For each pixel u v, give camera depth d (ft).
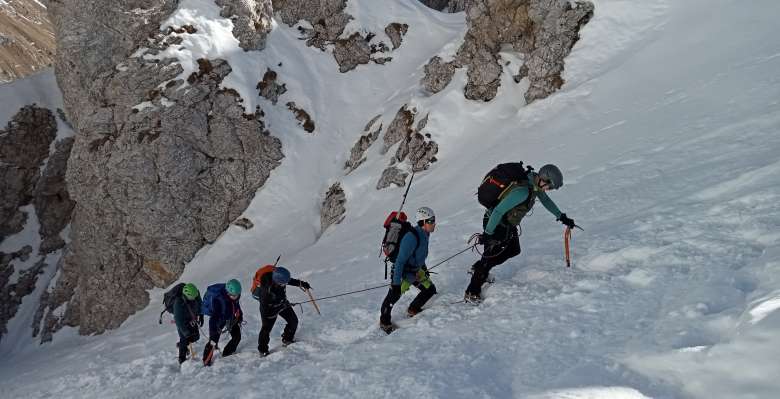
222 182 74.69
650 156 29.55
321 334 24.84
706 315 11.48
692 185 22.26
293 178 75.66
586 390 10.57
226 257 72.59
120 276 74.74
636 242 18.34
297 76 82.64
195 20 77.92
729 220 16.84
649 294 14.28
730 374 8.97
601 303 14.89
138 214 72.74
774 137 23.47
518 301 17.61
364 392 14.21
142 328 58.85
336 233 62.03
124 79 73.77
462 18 88.58
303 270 48.57
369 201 62.95
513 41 60.39
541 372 12.19
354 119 81.20
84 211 78.23
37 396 31.12
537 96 54.34
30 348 77.92
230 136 74.84
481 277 19.62
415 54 84.53
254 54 80.94
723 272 13.33
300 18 88.94
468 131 60.23
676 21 47.96
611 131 38.68
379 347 18.34
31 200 87.92
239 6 80.33
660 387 9.71
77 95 77.97
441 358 14.99
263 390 17.58
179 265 73.51
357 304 27.63
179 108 73.31
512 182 18.86
